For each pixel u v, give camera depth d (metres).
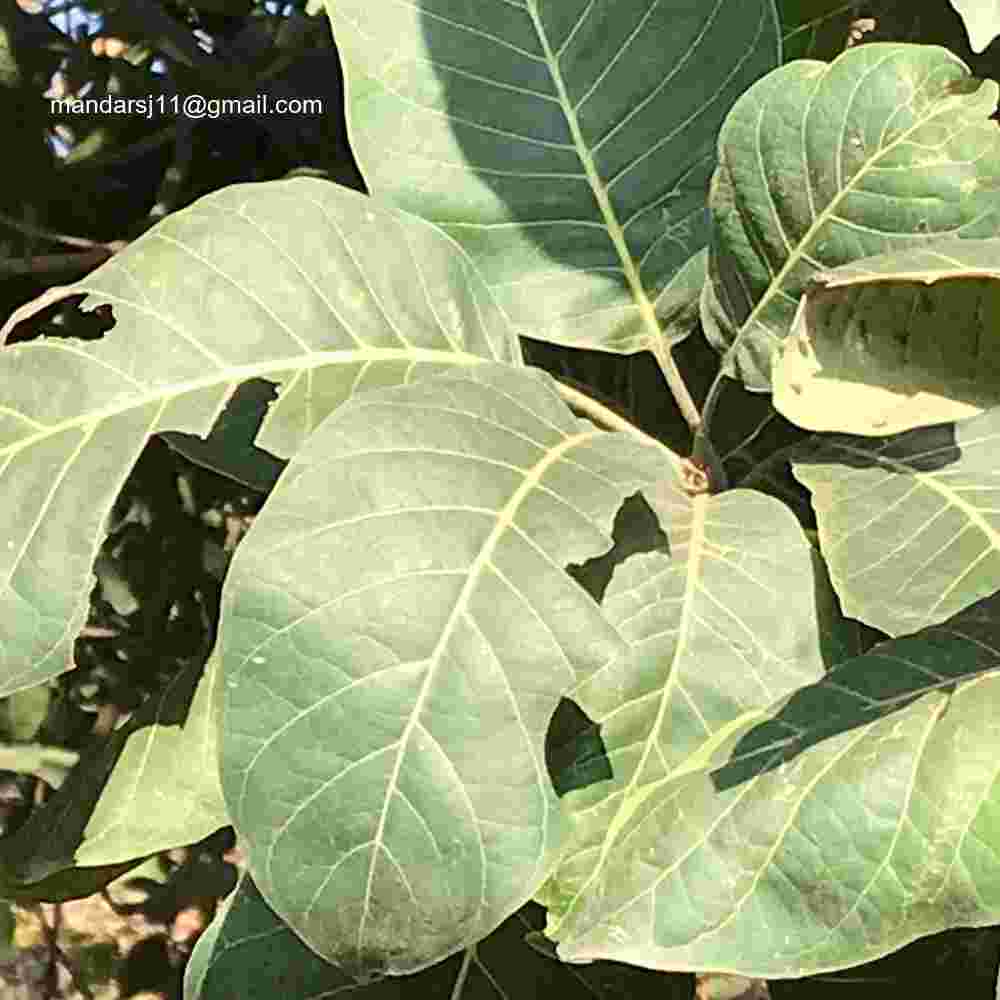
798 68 0.42
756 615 0.38
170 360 0.42
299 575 0.34
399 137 0.46
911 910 0.33
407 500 0.35
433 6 0.46
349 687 0.33
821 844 0.34
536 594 0.34
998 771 0.33
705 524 0.39
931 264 0.35
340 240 0.43
